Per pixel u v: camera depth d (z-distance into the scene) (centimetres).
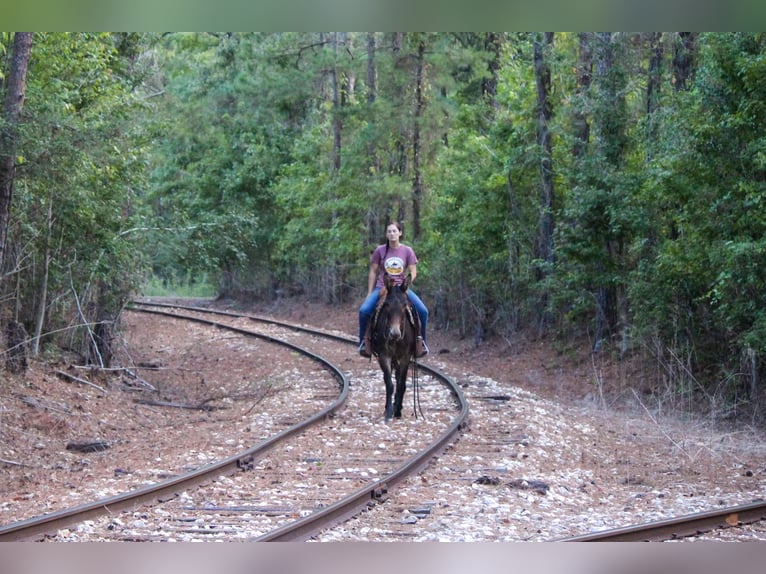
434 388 1733
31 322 1702
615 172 1934
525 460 1150
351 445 1226
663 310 1741
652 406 1681
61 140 1472
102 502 839
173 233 1995
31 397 1411
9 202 1384
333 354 2350
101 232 1734
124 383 1823
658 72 2034
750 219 1447
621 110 2012
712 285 1551
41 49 1666
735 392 1580
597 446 1324
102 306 1861
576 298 2098
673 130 1641
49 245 1627
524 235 2420
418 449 1195
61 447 1245
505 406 1540
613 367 1959
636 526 774
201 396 1875
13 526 744
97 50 1817
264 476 1045
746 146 1498
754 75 1415
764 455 1266
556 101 2306
